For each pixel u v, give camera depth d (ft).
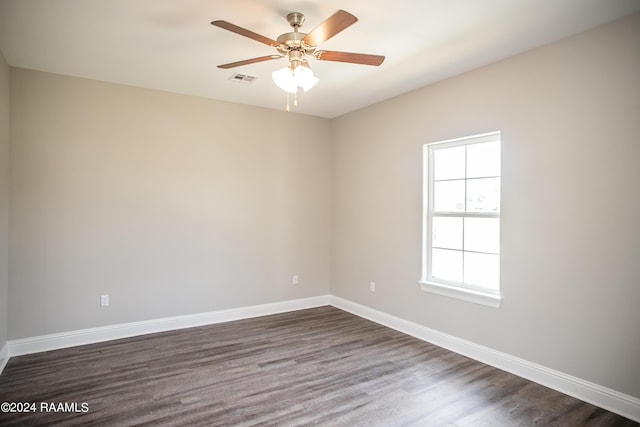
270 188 15.60
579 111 8.70
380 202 14.39
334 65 10.69
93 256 12.09
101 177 12.19
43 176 11.31
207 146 14.11
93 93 12.06
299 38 7.39
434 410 8.18
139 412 7.97
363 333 13.24
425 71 11.19
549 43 9.23
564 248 8.98
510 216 10.07
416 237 12.87
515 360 9.95
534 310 9.56
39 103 11.25
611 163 8.19
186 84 12.57
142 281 12.92
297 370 10.13
